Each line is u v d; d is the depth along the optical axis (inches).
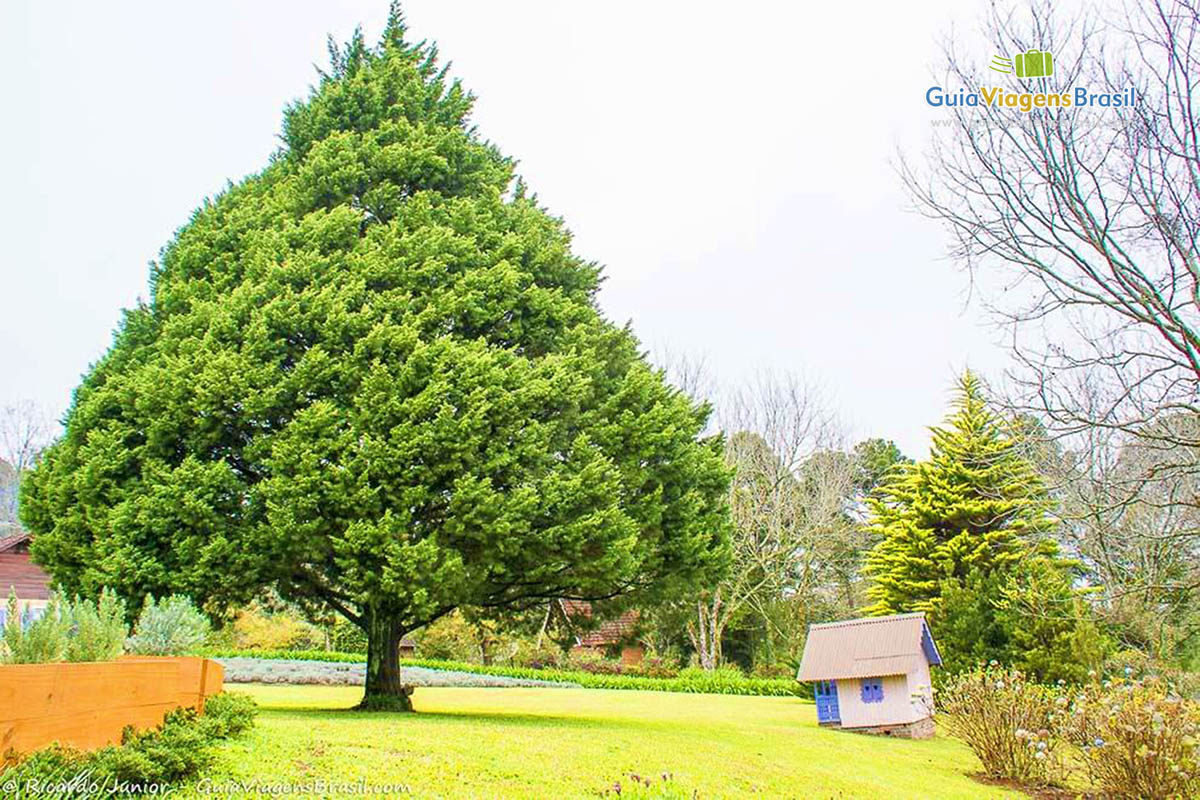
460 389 514.0
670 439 581.0
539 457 524.7
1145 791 418.6
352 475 472.4
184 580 461.7
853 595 1533.0
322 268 562.3
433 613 564.1
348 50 748.0
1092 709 460.8
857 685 721.0
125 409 532.4
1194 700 491.2
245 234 610.9
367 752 330.3
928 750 621.9
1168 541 348.5
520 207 706.8
